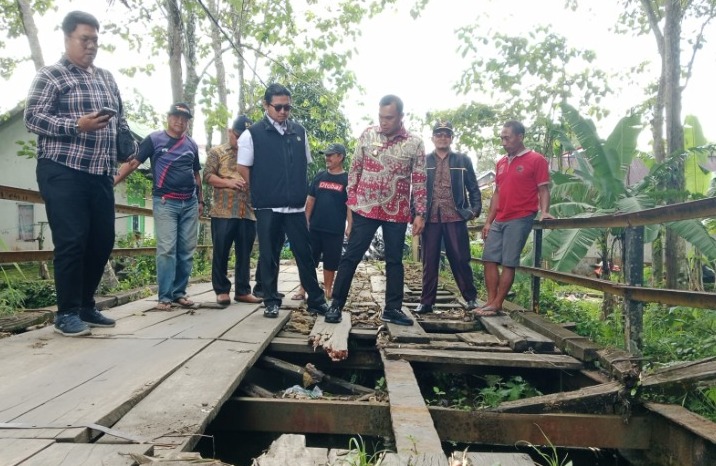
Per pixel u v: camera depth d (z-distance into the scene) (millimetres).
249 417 3076
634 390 3111
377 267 12703
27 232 15078
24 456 1926
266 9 11750
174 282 5598
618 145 7965
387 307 4918
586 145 7078
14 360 3270
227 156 5652
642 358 3506
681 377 3160
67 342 3785
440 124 5734
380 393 3533
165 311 5250
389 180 4668
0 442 2041
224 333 4203
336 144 6262
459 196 5824
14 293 5043
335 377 4320
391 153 4652
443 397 4203
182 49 10719
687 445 2742
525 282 7930
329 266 6414
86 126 3531
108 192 4078
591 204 8039
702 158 8516
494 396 3525
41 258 4660
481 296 7758
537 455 3408
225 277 5750
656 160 8391
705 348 4121
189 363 3279
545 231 7402
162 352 3523
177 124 5258
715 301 2832
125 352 3510
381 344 4273
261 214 4941
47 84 3715
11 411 2361
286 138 4926
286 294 7094
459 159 5855
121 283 7488
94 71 3982
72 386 2750
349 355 4523
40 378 2887
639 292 3641
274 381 4484
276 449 2150
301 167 5012
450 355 3938
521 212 5129
